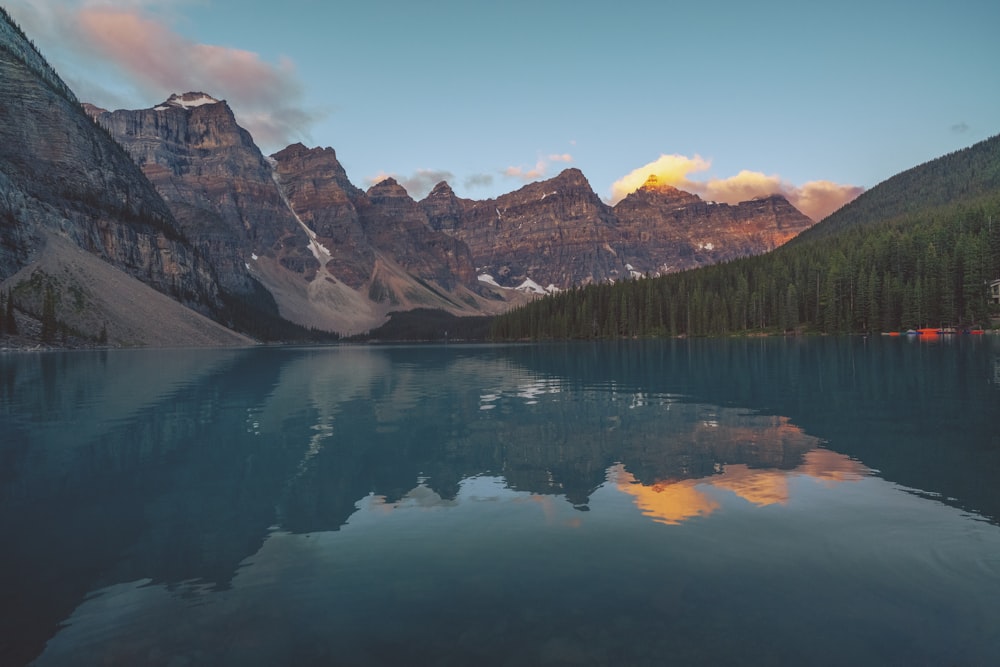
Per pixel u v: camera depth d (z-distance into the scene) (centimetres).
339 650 775
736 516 1287
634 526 1242
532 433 2397
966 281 12862
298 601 927
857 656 738
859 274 14638
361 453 2062
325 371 6756
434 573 1023
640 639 787
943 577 966
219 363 8631
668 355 8475
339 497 1506
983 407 2744
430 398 3794
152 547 1168
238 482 1673
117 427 2672
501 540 1177
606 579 984
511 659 744
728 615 851
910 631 800
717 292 18025
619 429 2431
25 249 16700
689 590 937
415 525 1277
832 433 2203
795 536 1159
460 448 2120
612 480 1612
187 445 2233
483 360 9031
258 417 2984
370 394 4106
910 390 3431
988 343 8906
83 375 5881
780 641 775
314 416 3008
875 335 13588
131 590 974
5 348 12488
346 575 1023
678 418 2677
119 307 17612
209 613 889
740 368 5531
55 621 870
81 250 19412
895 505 1330
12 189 17538
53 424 2755
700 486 1530
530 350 12825
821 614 850
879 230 19500
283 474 1762
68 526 1298
